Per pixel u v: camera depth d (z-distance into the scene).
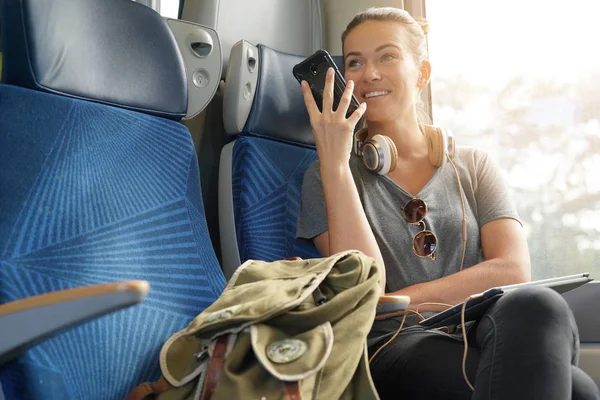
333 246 1.61
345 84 1.76
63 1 1.34
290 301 1.12
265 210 1.80
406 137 1.82
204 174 2.10
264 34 2.16
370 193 1.75
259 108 1.86
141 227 1.39
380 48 1.82
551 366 1.00
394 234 1.69
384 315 1.46
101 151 1.38
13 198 1.19
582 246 2.10
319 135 1.68
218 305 1.20
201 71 1.83
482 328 1.13
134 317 1.29
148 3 1.93
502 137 2.24
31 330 0.82
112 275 1.29
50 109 1.31
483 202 1.79
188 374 1.13
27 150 1.25
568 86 2.15
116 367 1.23
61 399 1.10
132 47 1.47
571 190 2.13
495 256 1.68
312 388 1.03
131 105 1.48
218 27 2.03
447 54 2.33
